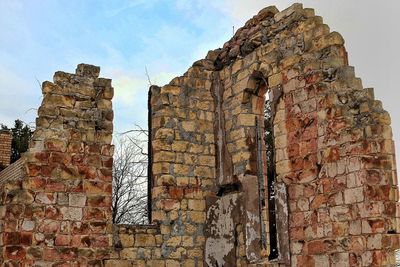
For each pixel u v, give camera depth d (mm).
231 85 15273
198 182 15039
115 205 27078
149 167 15312
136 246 13820
